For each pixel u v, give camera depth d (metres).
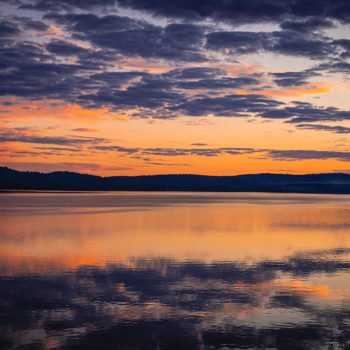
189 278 27.91
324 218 80.56
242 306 21.92
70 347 17.00
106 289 25.06
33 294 23.94
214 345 17.27
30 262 33.16
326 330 18.78
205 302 22.58
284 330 18.78
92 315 20.52
